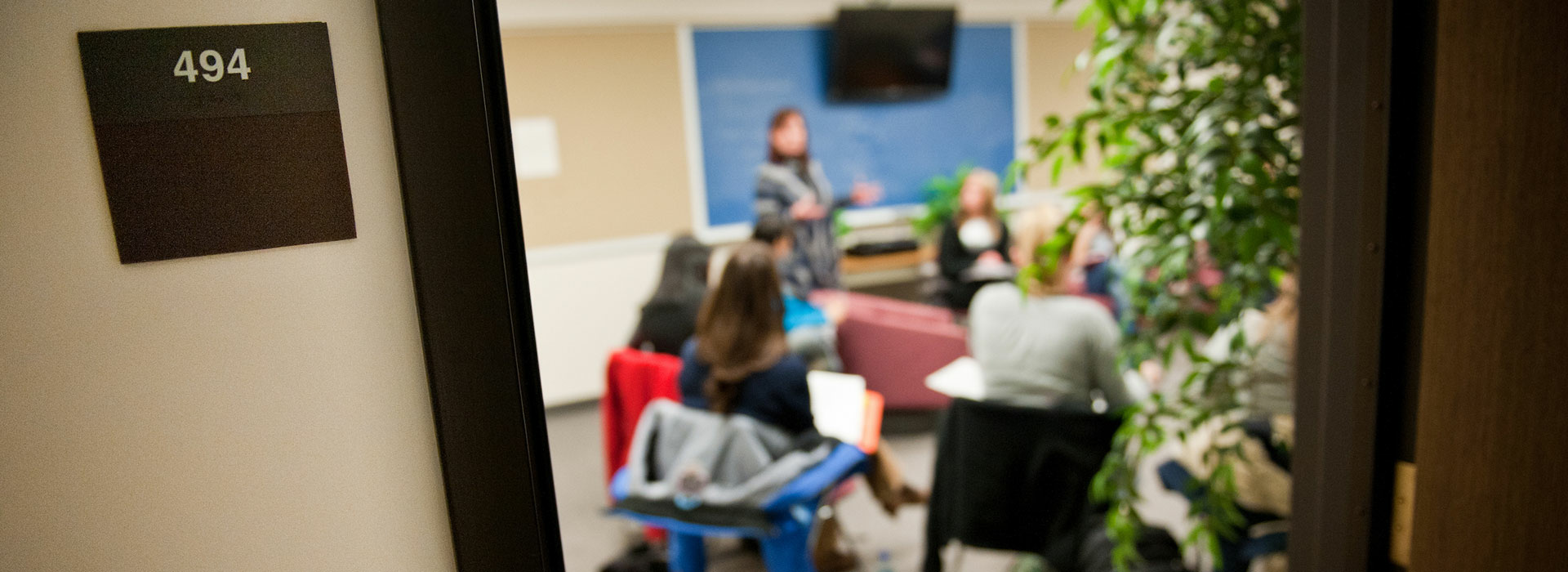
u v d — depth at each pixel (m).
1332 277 1.04
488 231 0.74
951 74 6.03
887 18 5.65
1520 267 0.86
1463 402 0.92
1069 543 2.00
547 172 5.08
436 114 0.71
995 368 2.17
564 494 3.73
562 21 4.99
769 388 2.08
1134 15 1.28
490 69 0.74
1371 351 1.01
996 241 4.91
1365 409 1.03
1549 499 0.87
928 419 4.36
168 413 0.71
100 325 0.69
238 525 0.74
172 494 0.73
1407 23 0.94
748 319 2.08
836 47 5.66
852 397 2.34
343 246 0.73
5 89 0.64
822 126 5.82
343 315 0.74
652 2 5.18
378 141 0.72
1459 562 0.95
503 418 0.77
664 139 5.36
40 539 0.70
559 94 5.05
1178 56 1.30
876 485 2.66
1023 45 6.23
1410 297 0.99
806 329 2.78
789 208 5.09
